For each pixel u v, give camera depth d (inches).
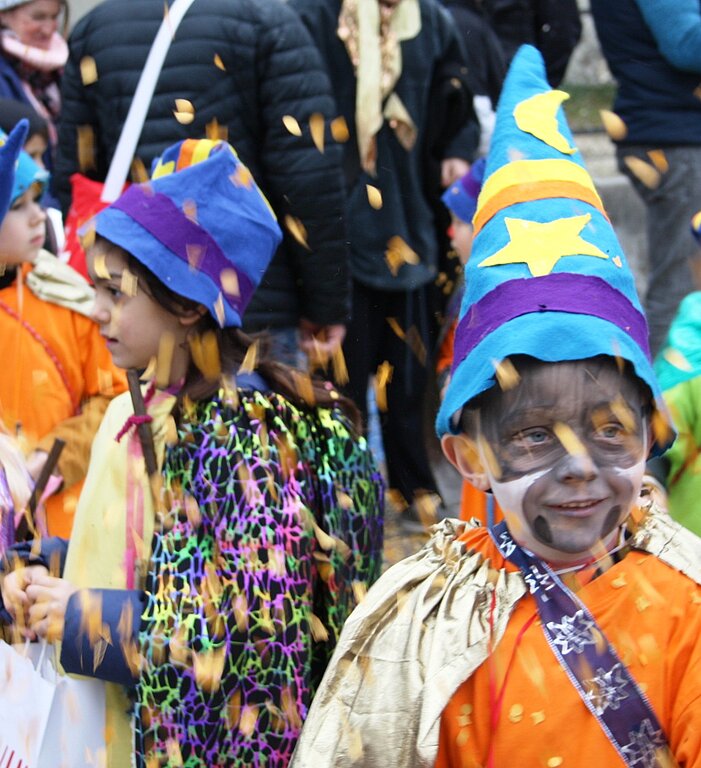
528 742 92.7
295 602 111.6
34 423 160.7
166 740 111.5
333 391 125.9
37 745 120.3
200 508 113.7
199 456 114.7
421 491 213.6
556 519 93.4
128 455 124.4
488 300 95.7
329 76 231.3
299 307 207.5
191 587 112.3
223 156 122.6
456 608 96.8
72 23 333.7
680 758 90.4
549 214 96.9
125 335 120.4
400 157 235.0
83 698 122.1
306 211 199.0
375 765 94.8
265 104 196.4
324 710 96.7
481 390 93.8
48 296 163.5
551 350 91.6
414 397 241.4
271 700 110.4
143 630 112.9
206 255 119.6
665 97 275.1
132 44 195.3
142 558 121.6
